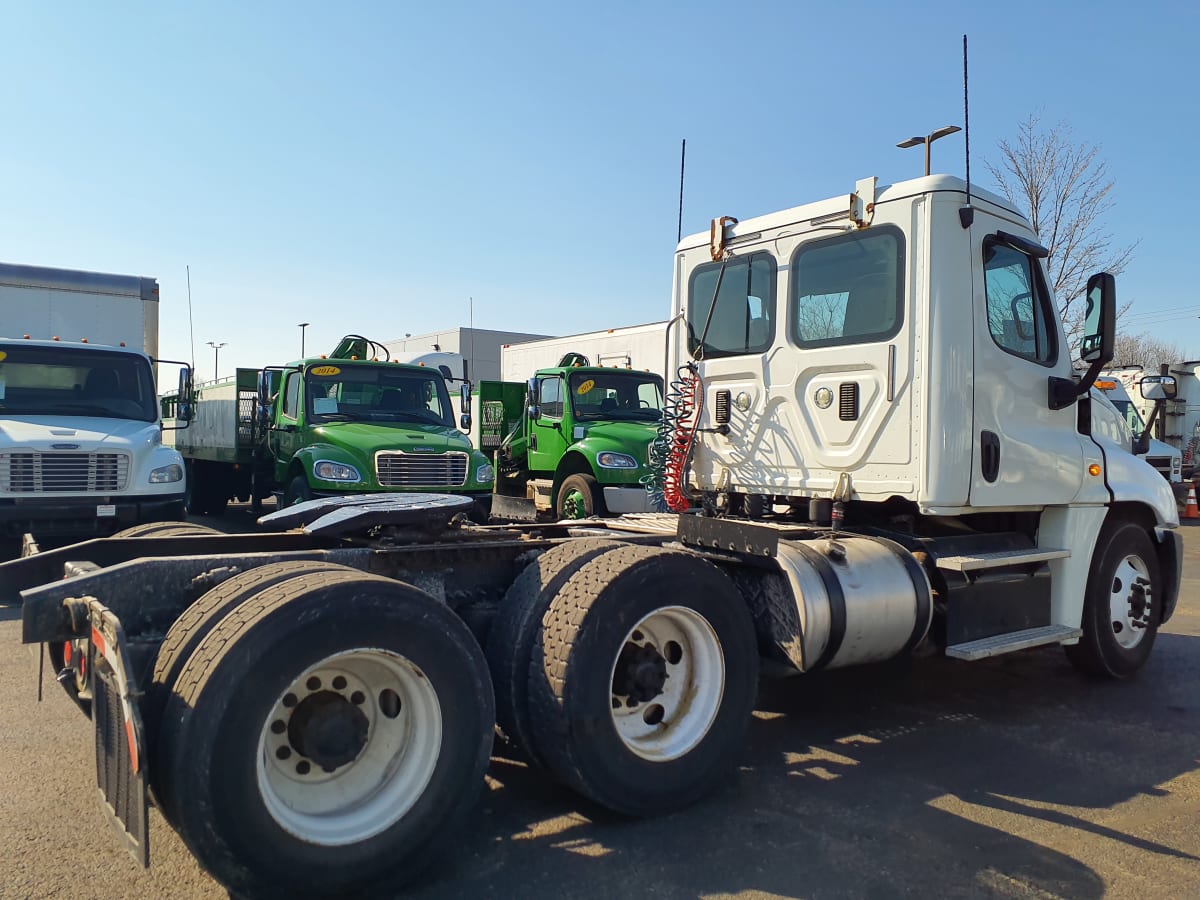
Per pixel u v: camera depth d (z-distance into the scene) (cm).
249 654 289
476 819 386
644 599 382
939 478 498
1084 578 580
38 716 507
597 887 328
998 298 535
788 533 513
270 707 293
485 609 415
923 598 486
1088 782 439
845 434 534
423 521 436
